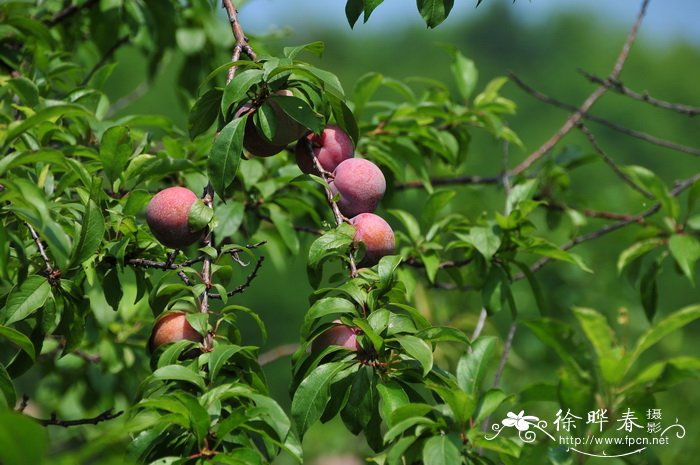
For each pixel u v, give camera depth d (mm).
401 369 3215
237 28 3689
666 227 5758
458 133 5996
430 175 6938
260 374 3133
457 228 5109
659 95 25672
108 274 3738
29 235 3828
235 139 3311
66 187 3797
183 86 6953
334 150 3609
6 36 5301
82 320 3754
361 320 3053
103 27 6441
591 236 6090
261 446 3109
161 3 6449
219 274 3492
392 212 5020
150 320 5945
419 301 6758
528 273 4934
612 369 4234
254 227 5480
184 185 5285
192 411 2730
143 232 3721
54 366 6219
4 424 2061
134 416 2891
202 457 2779
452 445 2902
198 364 3023
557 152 6703
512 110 6012
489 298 4789
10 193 3062
